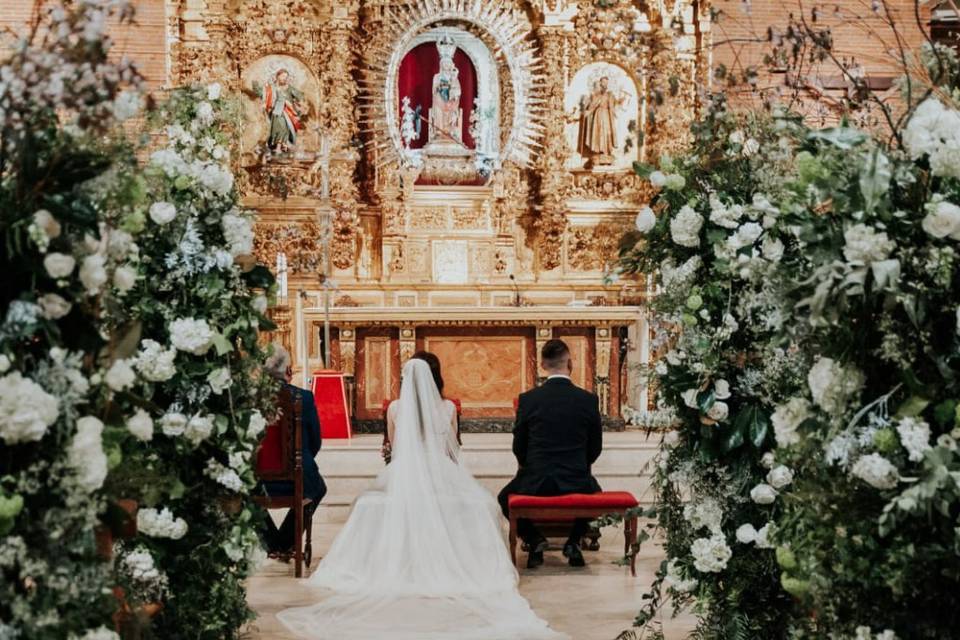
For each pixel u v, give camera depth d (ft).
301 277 46.70
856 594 11.93
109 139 12.14
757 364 17.56
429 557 25.40
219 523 17.89
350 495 35.88
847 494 11.80
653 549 30.86
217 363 17.62
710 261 17.87
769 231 16.33
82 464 10.34
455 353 42.32
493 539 25.91
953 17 40.06
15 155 10.65
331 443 39.11
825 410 11.97
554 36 48.32
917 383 11.35
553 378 28.86
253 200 46.16
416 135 49.42
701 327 17.79
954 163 11.20
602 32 48.11
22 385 9.84
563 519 28.37
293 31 47.26
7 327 10.26
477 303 48.32
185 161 18.88
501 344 42.47
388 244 47.85
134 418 12.18
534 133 48.75
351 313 41.37
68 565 10.41
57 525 10.23
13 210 10.56
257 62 47.44
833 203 11.89
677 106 47.52
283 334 45.83
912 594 11.53
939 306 11.48
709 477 18.13
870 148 12.13
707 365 17.47
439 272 48.29
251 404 18.49
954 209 11.03
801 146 14.38
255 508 18.95
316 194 46.60
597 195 48.85
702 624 18.94
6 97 10.34
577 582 26.94
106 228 11.32
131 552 15.20
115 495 11.70
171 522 16.05
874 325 11.73
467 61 50.01
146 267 17.06
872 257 11.25
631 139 20.10
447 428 27.86
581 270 49.14
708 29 47.93
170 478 14.37
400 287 47.93
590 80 48.85
